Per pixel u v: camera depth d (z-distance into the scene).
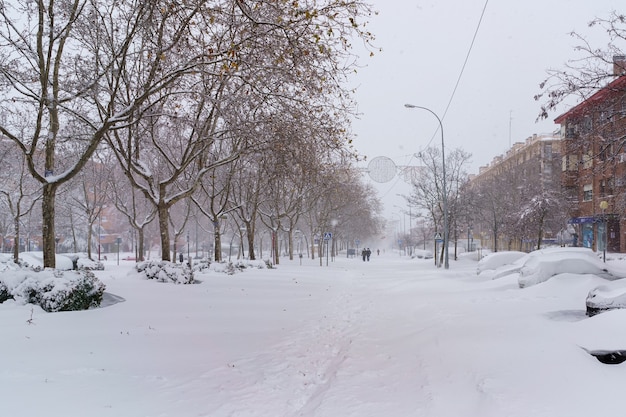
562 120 25.17
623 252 35.94
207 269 21.84
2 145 24.81
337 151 14.85
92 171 36.06
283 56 9.79
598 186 35.28
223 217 28.94
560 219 35.72
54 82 12.05
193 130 16.69
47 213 11.95
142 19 11.33
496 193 46.09
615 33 11.89
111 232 78.31
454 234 43.47
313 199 40.66
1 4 11.34
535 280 13.01
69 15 12.62
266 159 17.41
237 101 13.62
